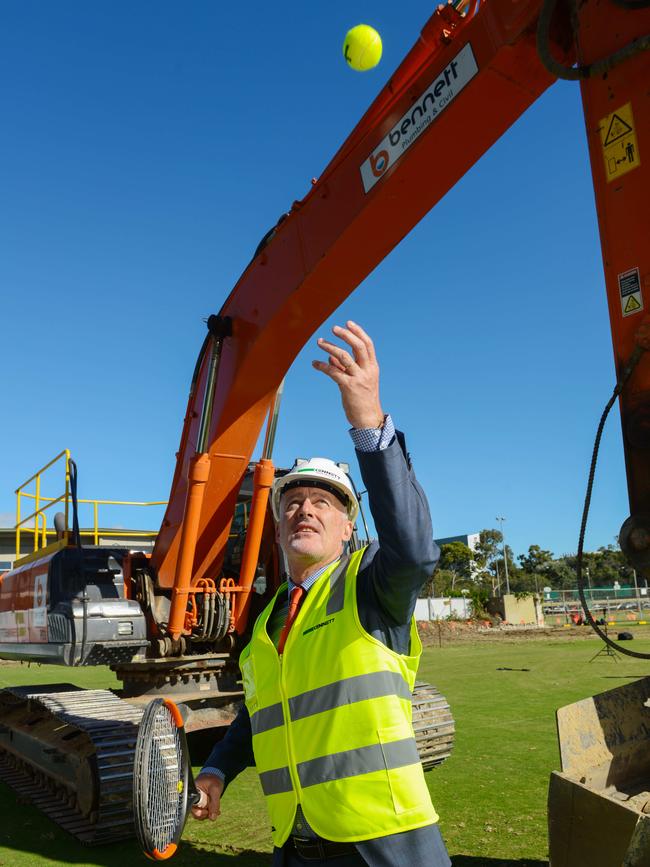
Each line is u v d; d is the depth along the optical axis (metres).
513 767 6.86
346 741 2.03
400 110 4.86
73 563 7.09
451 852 4.60
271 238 6.07
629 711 3.13
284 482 2.43
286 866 2.14
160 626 7.16
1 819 6.01
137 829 2.39
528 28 4.02
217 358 6.48
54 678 16.62
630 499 3.01
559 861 2.77
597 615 44.00
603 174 3.35
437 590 55.31
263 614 2.48
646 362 3.04
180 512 6.98
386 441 1.99
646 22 3.24
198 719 7.40
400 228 5.20
